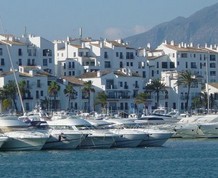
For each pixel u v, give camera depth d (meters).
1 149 137.62
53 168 116.00
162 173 110.94
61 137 142.00
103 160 127.50
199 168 117.31
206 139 177.75
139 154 138.38
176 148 152.00
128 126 172.62
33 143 138.12
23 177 106.12
